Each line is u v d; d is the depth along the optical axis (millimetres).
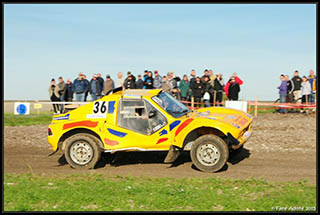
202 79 19406
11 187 6578
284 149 10383
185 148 8156
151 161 9078
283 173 7711
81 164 8344
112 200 5824
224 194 6047
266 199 5734
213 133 8328
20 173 8039
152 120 8281
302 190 6266
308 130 13844
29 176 7605
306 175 7520
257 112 21734
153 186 6547
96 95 19766
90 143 8266
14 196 6059
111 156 9602
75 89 20094
